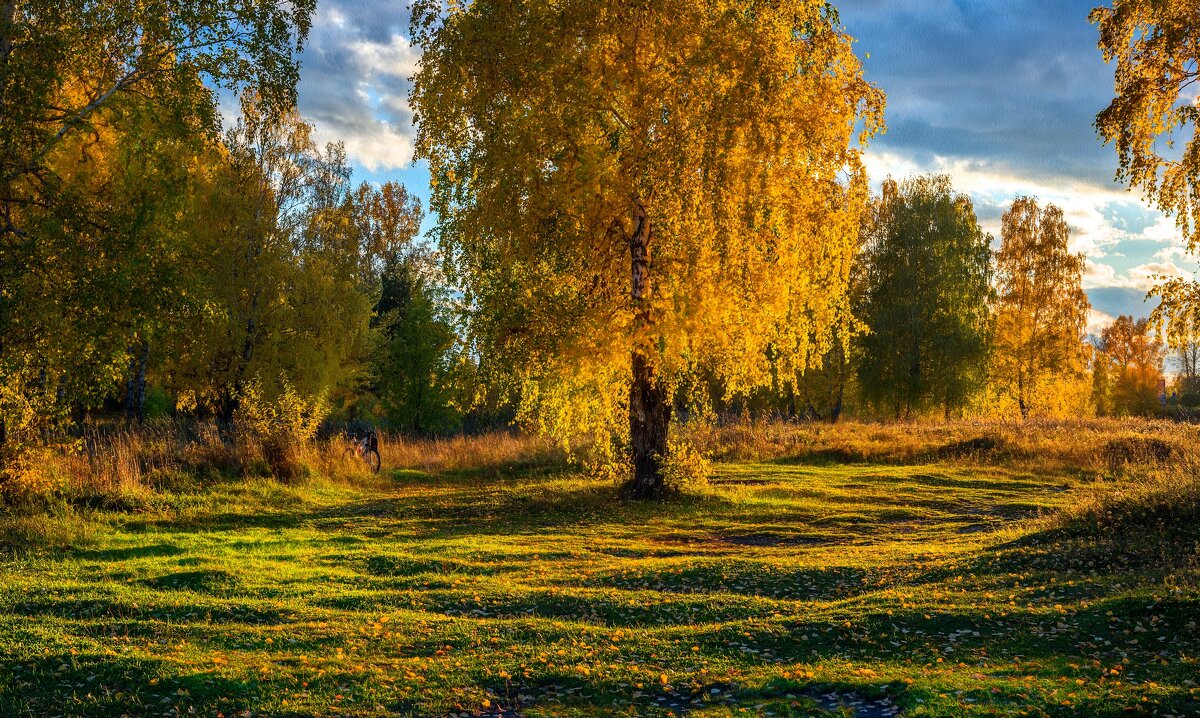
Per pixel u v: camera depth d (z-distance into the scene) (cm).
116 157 1609
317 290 3400
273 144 3419
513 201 1720
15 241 1438
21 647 784
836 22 1723
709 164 1584
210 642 825
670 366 1750
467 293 1864
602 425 1977
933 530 1544
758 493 1986
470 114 1770
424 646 821
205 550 1346
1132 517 1202
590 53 1692
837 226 1762
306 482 2147
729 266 1634
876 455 2669
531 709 660
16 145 1407
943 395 4416
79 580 1106
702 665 760
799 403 5106
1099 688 654
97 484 1722
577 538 1480
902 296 4509
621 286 1880
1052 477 2219
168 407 4059
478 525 1639
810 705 646
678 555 1343
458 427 4303
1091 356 4941
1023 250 4853
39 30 1413
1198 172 1531
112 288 1388
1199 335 1566
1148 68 1580
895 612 899
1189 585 890
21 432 1571
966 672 713
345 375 3672
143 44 1546
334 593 1049
